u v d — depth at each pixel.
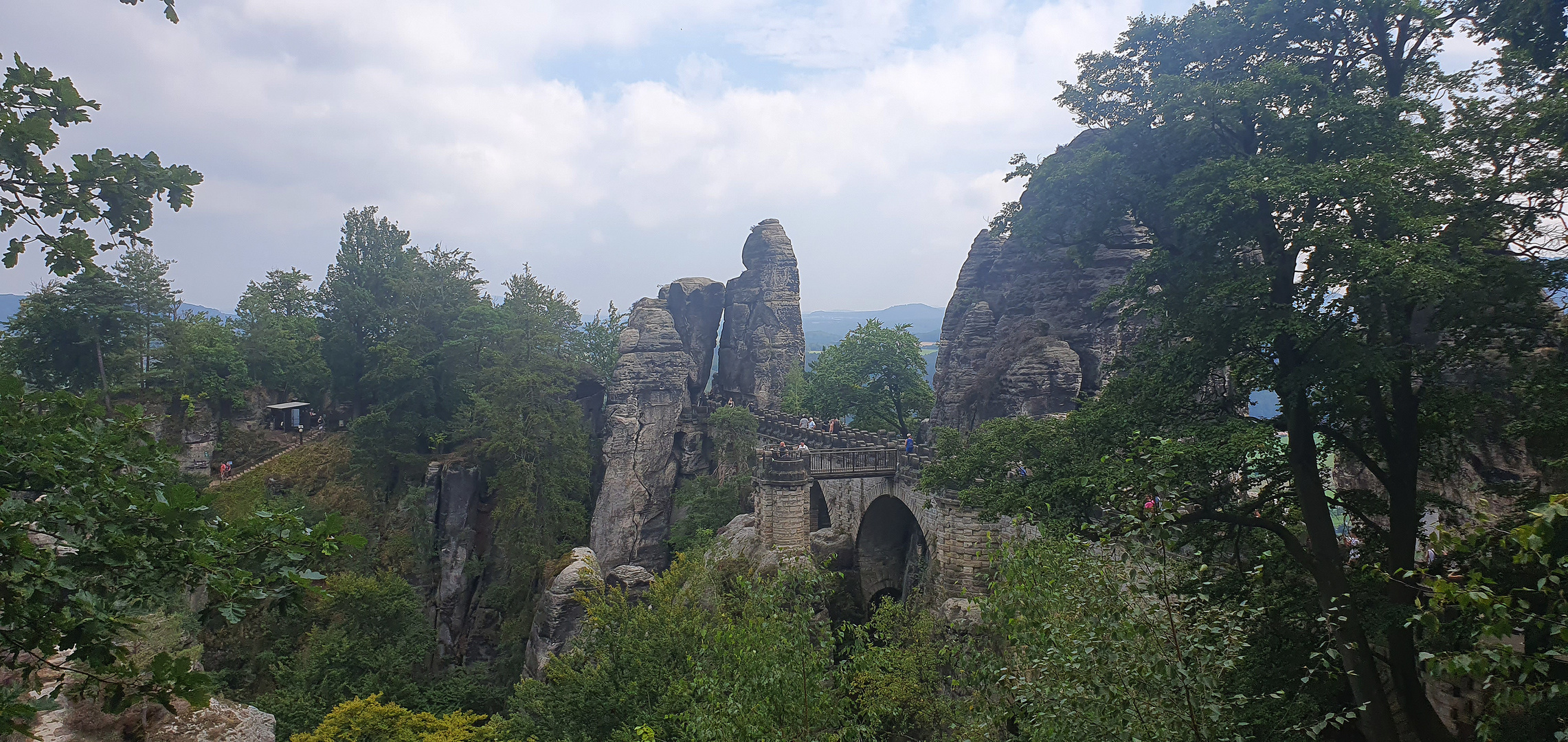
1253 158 20.72
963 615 32.16
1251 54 24.12
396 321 82.12
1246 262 22.11
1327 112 20.38
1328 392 20.16
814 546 51.50
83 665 21.11
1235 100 21.12
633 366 77.31
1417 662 21.22
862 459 50.69
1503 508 25.84
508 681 59.28
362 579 55.53
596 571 57.59
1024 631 16.94
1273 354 21.38
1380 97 22.55
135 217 10.98
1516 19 20.44
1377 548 23.44
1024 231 26.45
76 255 10.52
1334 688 21.31
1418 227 18.08
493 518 66.94
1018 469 27.23
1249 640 21.59
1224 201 19.56
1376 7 21.77
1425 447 25.20
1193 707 12.48
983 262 68.81
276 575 9.49
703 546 47.38
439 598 66.44
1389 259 17.20
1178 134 22.89
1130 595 13.82
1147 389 23.38
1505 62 21.44
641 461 75.44
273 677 51.03
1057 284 55.44
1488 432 27.50
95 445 9.37
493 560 68.50
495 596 64.25
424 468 71.38
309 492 70.00
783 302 89.88
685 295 92.25
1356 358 18.75
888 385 71.94
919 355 71.31
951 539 38.81
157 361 74.25
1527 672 9.31
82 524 9.03
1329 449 23.17
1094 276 53.38
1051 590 17.61
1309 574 23.72
